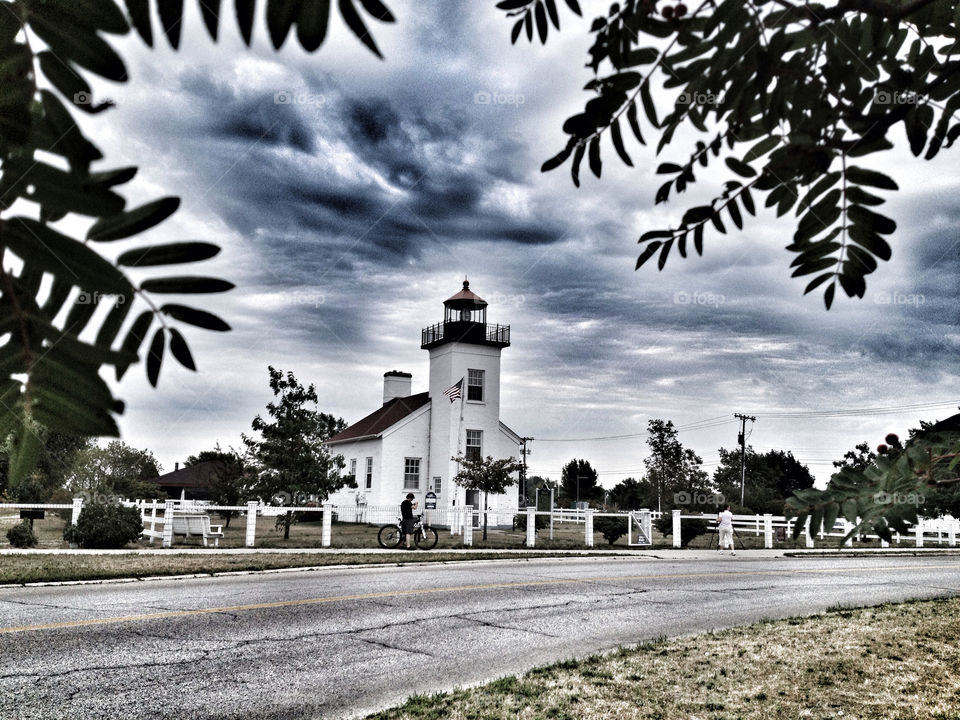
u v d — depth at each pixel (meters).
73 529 17.45
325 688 6.22
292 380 24.92
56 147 0.52
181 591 11.31
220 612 9.47
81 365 0.51
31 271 0.50
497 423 34.59
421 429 35.88
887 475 2.07
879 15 1.44
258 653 7.36
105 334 0.51
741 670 6.99
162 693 5.91
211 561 15.16
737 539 29.50
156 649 7.36
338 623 8.99
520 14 1.51
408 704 5.73
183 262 0.53
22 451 0.51
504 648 7.99
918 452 2.07
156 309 0.52
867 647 8.06
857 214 1.54
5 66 0.52
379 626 8.91
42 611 9.31
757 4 1.42
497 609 10.41
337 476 25.61
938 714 5.73
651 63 1.48
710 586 13.81
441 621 9.36
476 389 34.66
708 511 53.81
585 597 11.82
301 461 24.36
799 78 1.50
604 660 7.25
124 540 17.83
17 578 11.92
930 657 7.68
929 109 1.50
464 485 30.98
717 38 1.45
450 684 6.51
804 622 9.52
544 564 17.59
